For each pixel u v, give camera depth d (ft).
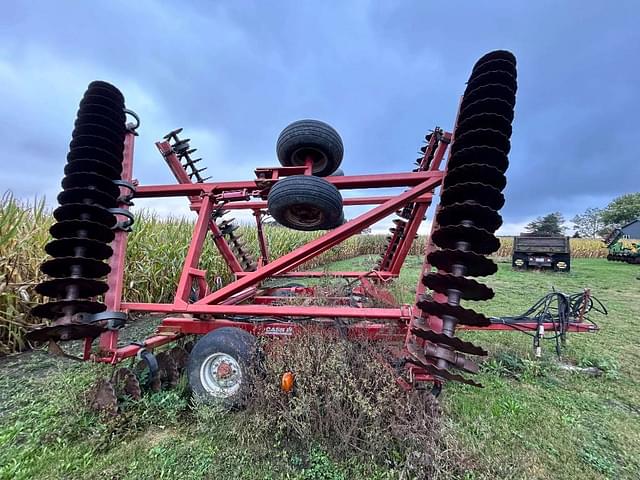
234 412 7.22
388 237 15.62
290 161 9.77
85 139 7.36
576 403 8.26
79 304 6.80
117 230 8.08
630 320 16.31
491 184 5.97
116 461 5.87
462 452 5.90
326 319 8.19
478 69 6.35
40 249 13.12
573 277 34.17
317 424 6.32
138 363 8.27
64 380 8.63
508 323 9.48
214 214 12.87
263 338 7.83
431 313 6.08
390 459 5.85
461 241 5.94
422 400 6.56
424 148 12.88
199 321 8.59
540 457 6.15
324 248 8.69
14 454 5.94
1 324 10.98
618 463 6.10
